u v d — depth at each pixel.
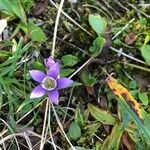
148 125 0.12
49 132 0.12
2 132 0.12
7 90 0.12
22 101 0.12
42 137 0.12
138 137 0.12
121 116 0.12
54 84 0.12
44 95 0.12
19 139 0.12
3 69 0.12
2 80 0.12
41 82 0.12
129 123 0.12
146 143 0.12
